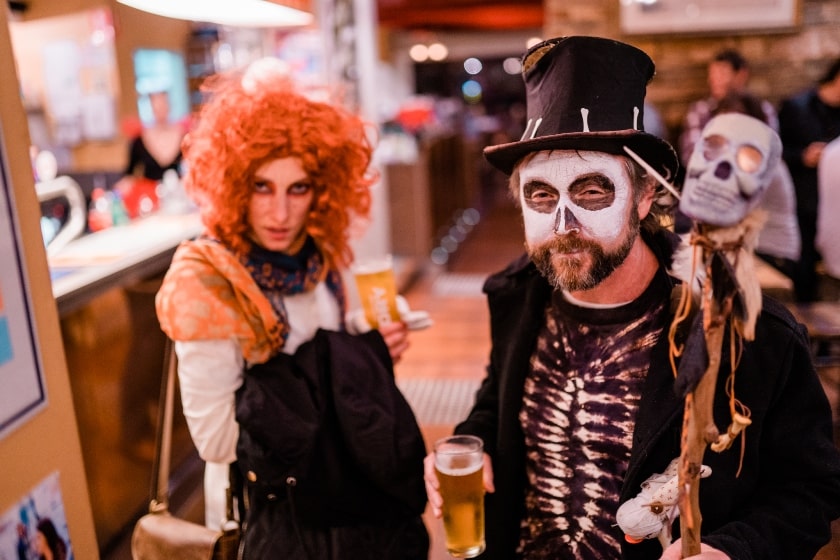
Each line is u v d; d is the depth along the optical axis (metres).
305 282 1.54
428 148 6.64
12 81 1.05
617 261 1.09
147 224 3.29
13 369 1.00
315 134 1.47
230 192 1.44
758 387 1.08
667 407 1.09
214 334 1.37
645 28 5.07
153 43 5.88
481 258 7.07
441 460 1.19
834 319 2.74
